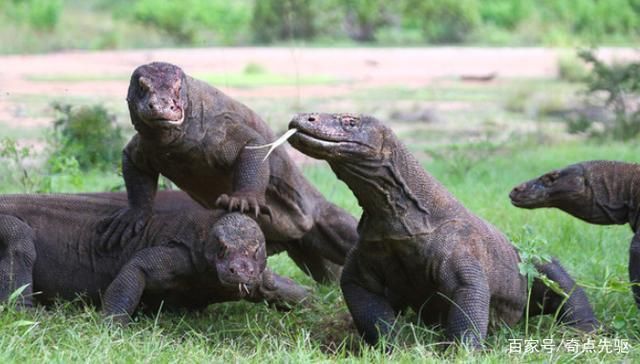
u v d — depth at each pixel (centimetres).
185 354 1661
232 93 6128
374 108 5591
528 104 5728
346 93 6309
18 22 9438
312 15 9738
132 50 8719
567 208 2106
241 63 7781
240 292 1867
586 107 5281
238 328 1922
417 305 1886
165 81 1900
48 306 2100
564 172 2091
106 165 3325
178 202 2186
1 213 2055
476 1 10494
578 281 2067
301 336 1766
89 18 10081
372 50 8994
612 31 9700
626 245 2462
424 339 1820
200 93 2031
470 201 2942
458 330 1759
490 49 9056
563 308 1947
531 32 9806
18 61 7694
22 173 3089
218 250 1847
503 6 10306
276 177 2208
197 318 1991
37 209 2078
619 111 4534
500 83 6781
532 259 1908
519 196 2114
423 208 1812
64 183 3028
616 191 2075
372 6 9869
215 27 9675
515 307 1909
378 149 1758
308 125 1722
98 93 5872
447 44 9631
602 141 4388
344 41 9662
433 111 5488
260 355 1678
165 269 1925
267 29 9575
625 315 1939
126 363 1588
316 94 6222
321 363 1634
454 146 3725
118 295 1900
